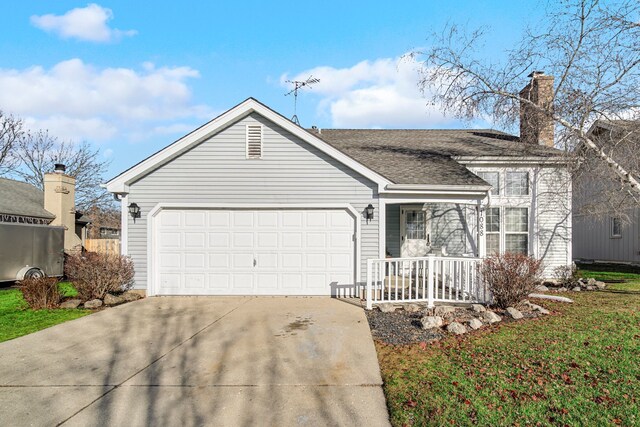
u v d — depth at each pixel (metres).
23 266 13.34
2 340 6.80
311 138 10.51
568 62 10.26
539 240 13.45
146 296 10.53
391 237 13.31
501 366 5.31
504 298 8.59
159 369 5.45
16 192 18.19
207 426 3.98
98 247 19.02
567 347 5.95
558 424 3.87
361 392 4.71
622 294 10.33
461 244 13.27
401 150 14.05
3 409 4.36
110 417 4.18
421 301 9.34
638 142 10.02
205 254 10.72
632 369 5.09
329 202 10.63
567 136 10.73
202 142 10.68
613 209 11.90
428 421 3.97
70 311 9.01
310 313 8.59
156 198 10.65
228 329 7.34
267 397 4.59
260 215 10.73
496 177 13.52
